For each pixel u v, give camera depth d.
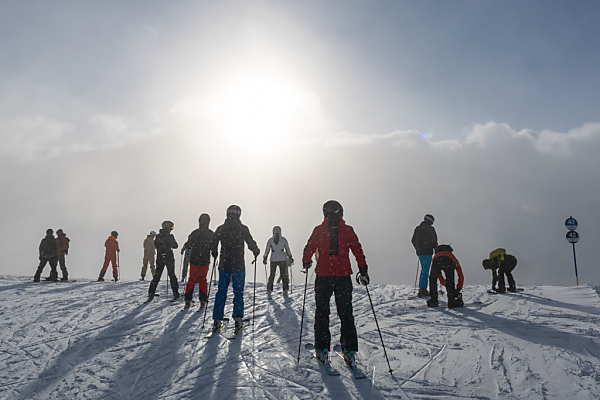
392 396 3.18
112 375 3.87
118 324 6.05
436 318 6.13
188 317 6.54
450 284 7.08
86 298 8.81
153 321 6.26
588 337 4.53
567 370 3.50
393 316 6.41
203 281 7.33
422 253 8.68
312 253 4.28
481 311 6.57
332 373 3.70
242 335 5.32
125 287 11.22
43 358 4.42
